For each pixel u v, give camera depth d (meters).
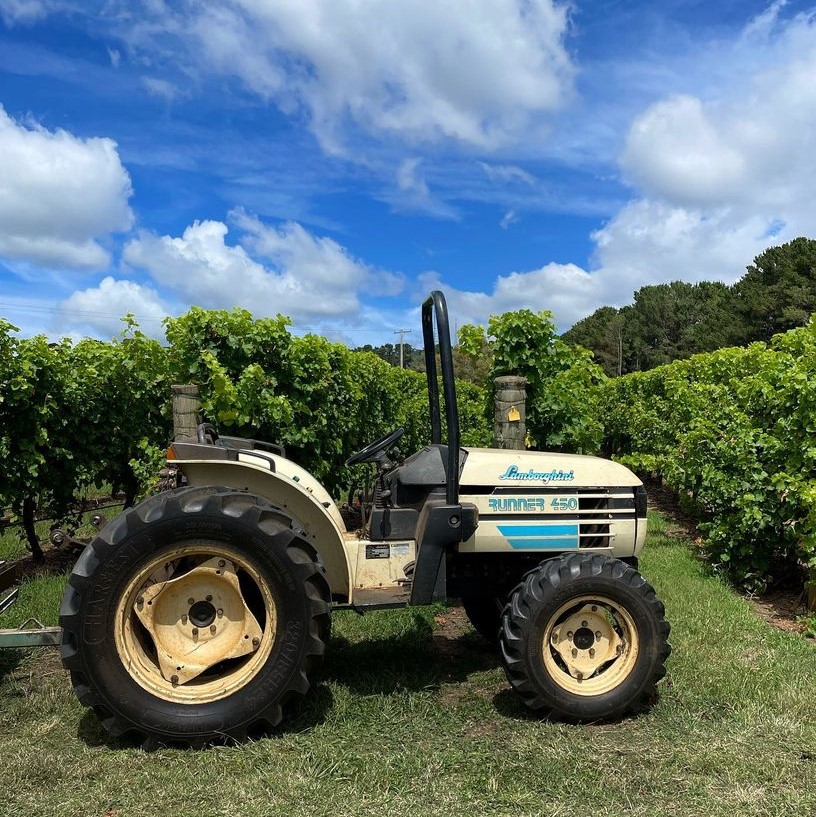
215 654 3.34
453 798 2.81
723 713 3.60
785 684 3.85
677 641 4.55
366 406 9.72
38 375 6.48
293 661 3.28
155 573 3.39
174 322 6.35
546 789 2.89
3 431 6.33
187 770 3.01
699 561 6.96
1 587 4.14
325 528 3.73
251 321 6.54
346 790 2.86
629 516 4.09
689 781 2.95
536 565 4.21
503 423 6.38
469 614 4.75
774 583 6.30
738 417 6.53
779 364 6.49
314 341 7.02
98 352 7.47
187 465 3.71
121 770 3.02
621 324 85.69
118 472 7.94
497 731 3.42
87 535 8.58
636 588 3.56
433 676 4.06
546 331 7.38
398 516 3.88
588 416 7.91
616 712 3.48
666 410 12.02
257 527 3.26
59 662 4.28
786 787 2.90
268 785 2.89
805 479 5.87
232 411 5.81
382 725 3.44
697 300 83.81
